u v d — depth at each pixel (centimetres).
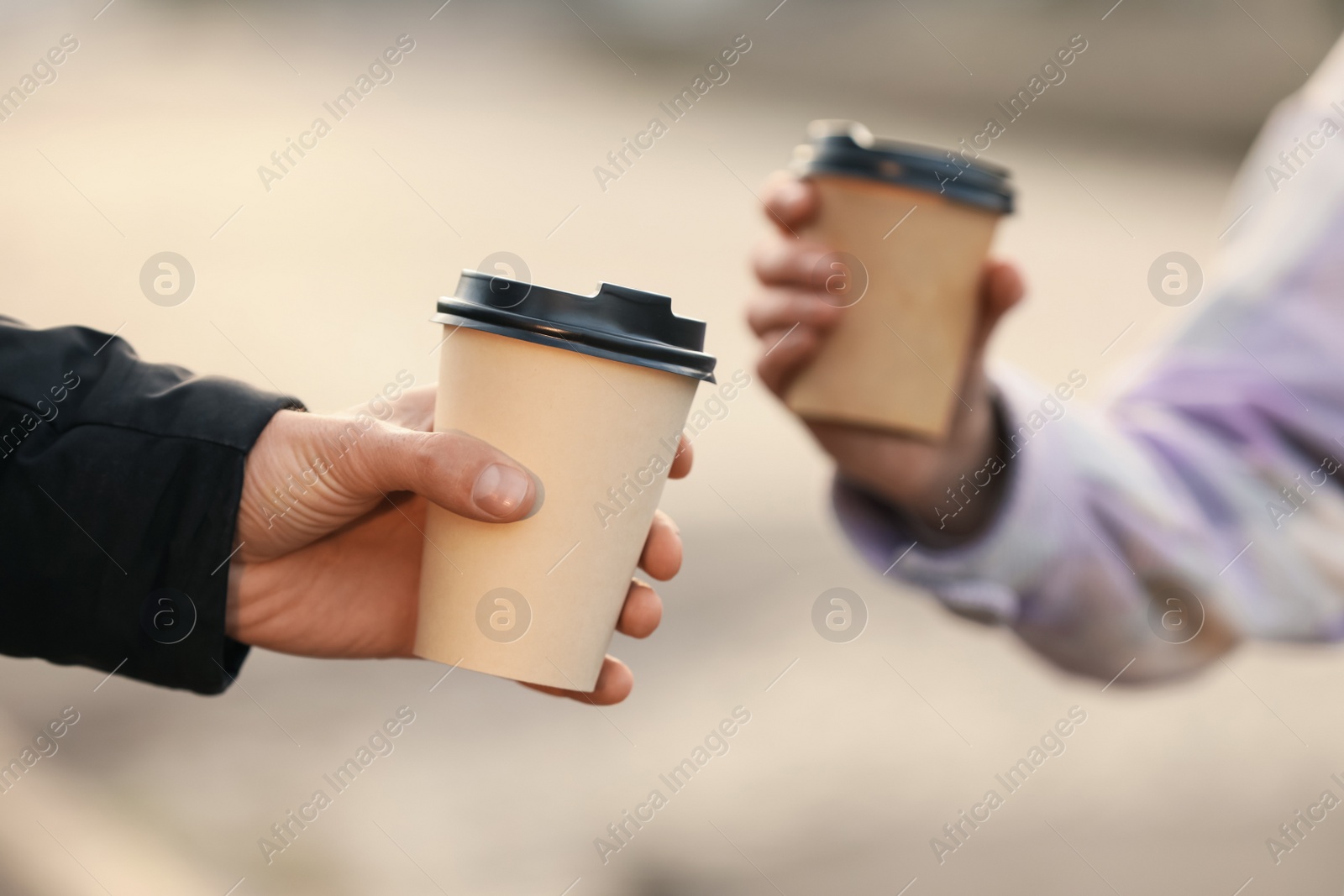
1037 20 2444
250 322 687
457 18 2673
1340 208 174
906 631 455
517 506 116
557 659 125
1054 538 173
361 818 297
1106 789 369
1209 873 333
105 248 884
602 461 119
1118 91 2203
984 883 312
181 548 122
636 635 143
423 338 685
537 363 116
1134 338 820
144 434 123
